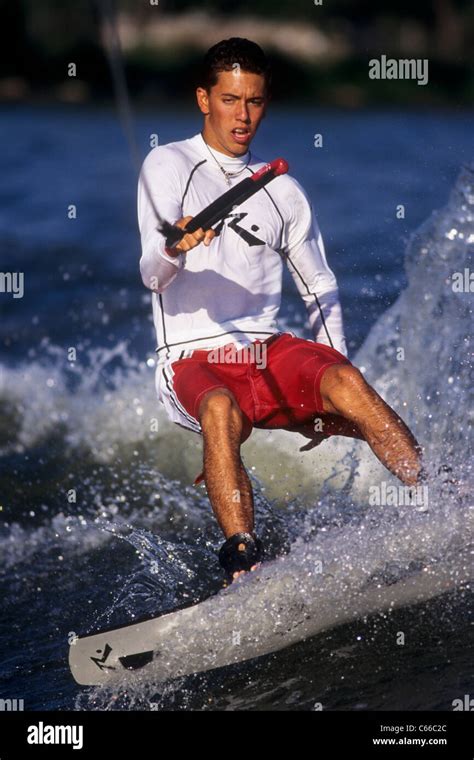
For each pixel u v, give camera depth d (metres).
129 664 12.22
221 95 13.45
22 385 25.78
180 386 13.20
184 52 147.62
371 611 12.94
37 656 13.69
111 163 65.38
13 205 51.16
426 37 155.00
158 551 16.39
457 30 153.12
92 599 15.18
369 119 105.69
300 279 14.68
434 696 11.80
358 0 155.12
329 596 12.52
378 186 50.75
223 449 12.33
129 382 25.38
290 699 11.98
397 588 12.76
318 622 12.67
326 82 143.25
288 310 30.70
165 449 21.73
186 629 12.17
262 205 13.88
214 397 12.63
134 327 30.84
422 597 13.01
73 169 62.81
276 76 142.75
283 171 12.22
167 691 12.35
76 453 21.88
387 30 155.25
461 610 13.33
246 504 12.22
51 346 29.20
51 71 143.25
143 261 12.78
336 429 13.61
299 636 12.70
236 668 12.62
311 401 13.19
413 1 153.88
